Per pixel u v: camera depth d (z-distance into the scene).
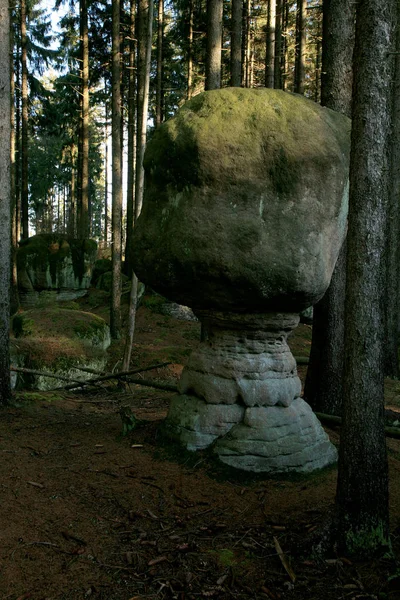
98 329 13.52
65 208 39.00
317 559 3.59
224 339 5.40
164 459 5.23
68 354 11.48
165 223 5.16
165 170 5.14
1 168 7.02
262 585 3.36
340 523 3.64
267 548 3.77
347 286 3.64
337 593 3.28
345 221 5.27
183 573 3.48
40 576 3.40
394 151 12.42
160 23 19.88
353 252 3.57
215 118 4.88
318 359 7.25
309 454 5.16
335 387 7.14
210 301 5.14
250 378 5.25
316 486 4.80
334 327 7.11
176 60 26.02
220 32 10.12
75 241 20.59
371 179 3.51
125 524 4.10
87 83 21.70
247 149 4.74
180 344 16.02
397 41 11.72
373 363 3.56
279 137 4.72
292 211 4.75
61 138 31.89
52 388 10.35
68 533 3.90
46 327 12.54
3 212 7.04
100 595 3.25
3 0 6.98
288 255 4.70
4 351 7.17
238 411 5.27
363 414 3.57
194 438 5.26
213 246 4.79
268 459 5.00
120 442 5.76
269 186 4.76
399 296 15.70
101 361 12.17
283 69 21.25
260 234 4.72
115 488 4.66
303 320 18.16
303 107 4.95
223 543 3.85
